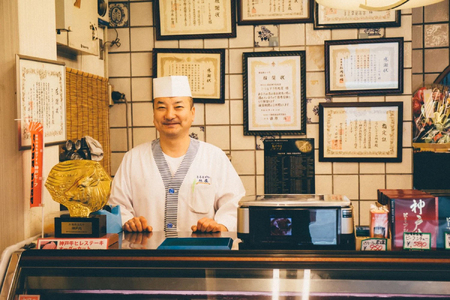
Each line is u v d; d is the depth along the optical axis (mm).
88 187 1595
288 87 3588
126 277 1445
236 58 3639
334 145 3596
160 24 3654
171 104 2441
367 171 3594
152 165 2561
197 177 2527
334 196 1684
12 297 1442
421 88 3443
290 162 3639
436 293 1356
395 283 1375
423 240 1439
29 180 1864
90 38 3037
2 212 1792
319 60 3578
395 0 2135
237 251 1457
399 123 3520
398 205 1454
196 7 3611
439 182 3359
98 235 1574
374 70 3504
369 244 1471
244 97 3623
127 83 3750
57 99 2102
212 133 3699
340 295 1385
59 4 2527
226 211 2404
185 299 1435
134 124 3756
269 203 1530
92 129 3209
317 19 3523
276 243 1522
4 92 1790
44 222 1883
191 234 1867
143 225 1929
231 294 1416
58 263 1473
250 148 3676
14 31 1783
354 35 3529
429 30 3709
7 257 1521
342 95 3551
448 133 3352
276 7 3561
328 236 1498
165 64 3666
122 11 3715
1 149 1802
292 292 1392
